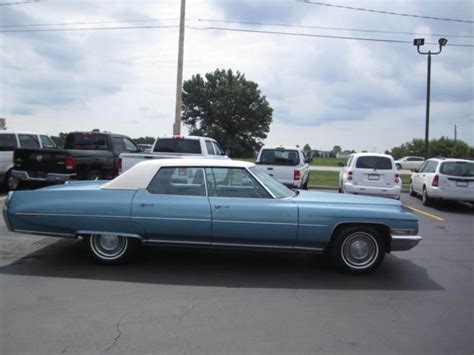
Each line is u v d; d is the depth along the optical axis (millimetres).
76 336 3734
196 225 5613
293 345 3656
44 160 11961
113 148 14273
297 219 5582
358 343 3727
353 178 12727
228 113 72875
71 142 14391
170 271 5730
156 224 5637
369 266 5766
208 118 75812
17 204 5855
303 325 4086
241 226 5590
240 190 5781
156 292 4914
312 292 5055
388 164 12688
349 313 4426
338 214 5613
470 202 13594
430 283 5504
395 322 4211
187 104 75312
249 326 4031
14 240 7293
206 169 5855
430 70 20672
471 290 5246
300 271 5895
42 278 5320
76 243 7121
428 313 4465
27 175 12039
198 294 4883
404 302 4785
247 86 74500
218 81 75312
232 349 3553
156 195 5738
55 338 3688
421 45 20109
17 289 4910
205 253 6676
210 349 3545
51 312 4258
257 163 13680
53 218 5742
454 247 7707
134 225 5672
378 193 12570
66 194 5828
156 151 12672
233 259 6398
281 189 6133
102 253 5863
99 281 5246
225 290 5043
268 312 4398
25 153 12078
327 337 3832
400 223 5664
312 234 5602
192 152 12508
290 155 13672
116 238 5824
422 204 14227
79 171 12344
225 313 4340
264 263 6238
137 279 5363
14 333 3775
